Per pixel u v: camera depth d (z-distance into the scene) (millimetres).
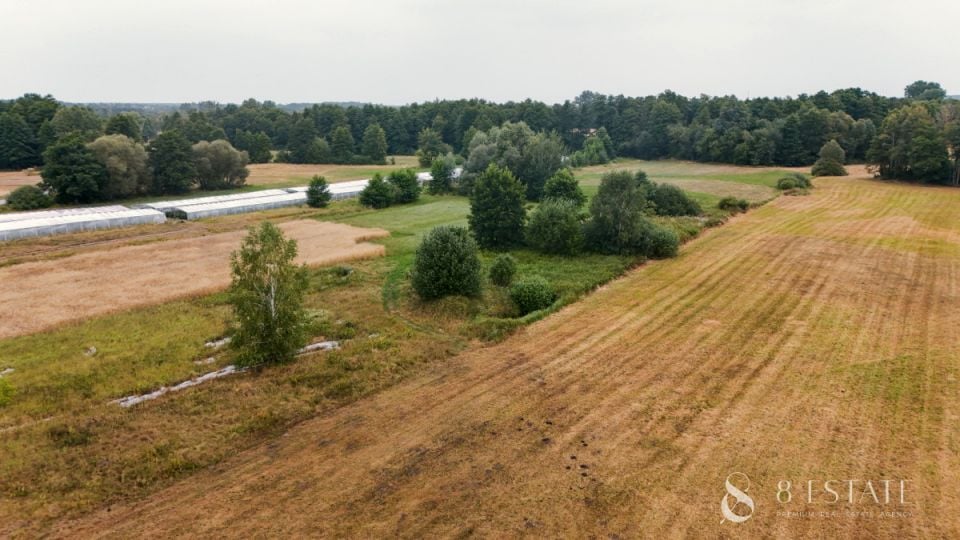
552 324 32750
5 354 29109
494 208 50000
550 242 47312
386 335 31266
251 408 23156
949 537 15539
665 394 24094
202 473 19094
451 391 24844
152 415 22578
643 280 40938
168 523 16609
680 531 15953
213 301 37688
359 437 21203
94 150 81625
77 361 28344
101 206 77812
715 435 20844
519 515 16688
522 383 25484
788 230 55438
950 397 23109
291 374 26328
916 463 18812
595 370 26641
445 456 19812
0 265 46656
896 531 15812
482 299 36344
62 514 17016
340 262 47469
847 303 34719
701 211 63688
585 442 20562
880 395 23438
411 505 17219
